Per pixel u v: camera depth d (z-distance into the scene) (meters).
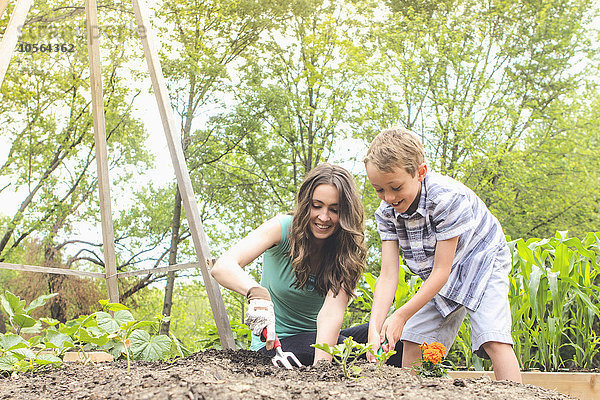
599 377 2.01
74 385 1.31
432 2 11.75
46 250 6.02
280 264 1.92
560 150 10.98
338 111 10.95
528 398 1.17
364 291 2.84
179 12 8.84
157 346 2.10
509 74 11.30
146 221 5.15
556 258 2.39
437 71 11.09
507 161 10.43
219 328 2.18
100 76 2.70
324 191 1.72
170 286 7.41
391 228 1.96
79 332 1.72
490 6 11.46
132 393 1.11
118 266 5.41
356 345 1.35
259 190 10.93
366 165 1.69
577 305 2.54
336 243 1.82
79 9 3.77
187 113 9.34
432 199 1.76
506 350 1.77
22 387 1.36
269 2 9.90
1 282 6.47
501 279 1.87
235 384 1.10
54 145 5.75
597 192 10.75
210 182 10.25
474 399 1.10
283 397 1.04
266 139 10.98
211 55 9.36
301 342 1.90
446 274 1.73
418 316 2.03
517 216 10.64
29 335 3.26
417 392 1.12
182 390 1.03
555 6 11.30
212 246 10.60
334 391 1.09
